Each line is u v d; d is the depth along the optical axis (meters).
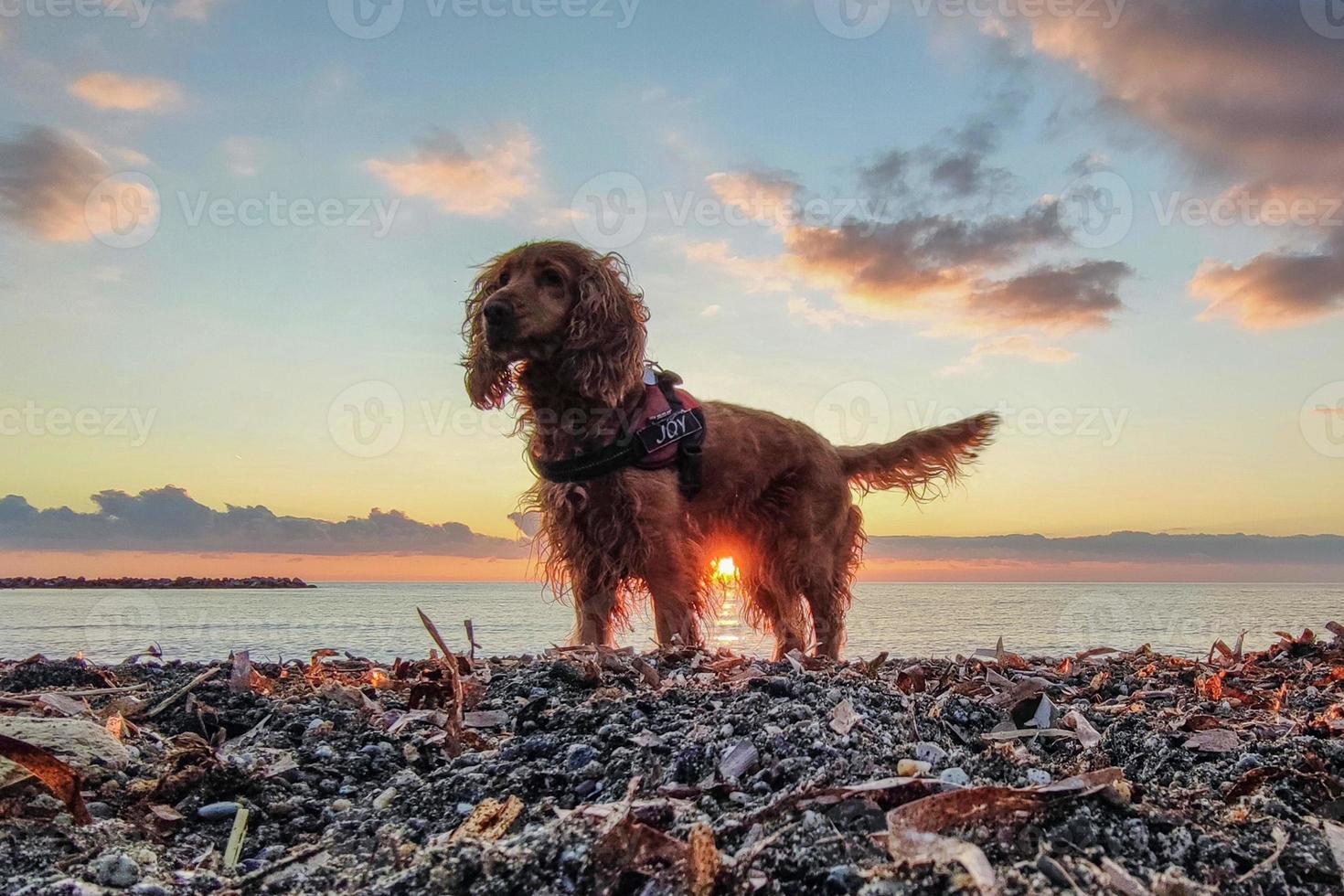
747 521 1.56
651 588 1.41
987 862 0.41
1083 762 0.70
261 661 1.47
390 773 0.75
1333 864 0.48
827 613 1.64
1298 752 0.70
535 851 0.47
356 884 0.49
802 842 0.46
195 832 0.63
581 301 1.37
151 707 0.94
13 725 0.72
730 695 0.87
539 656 1.29
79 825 0.59
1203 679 1.18
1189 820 0.52
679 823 0.51
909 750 0.66
